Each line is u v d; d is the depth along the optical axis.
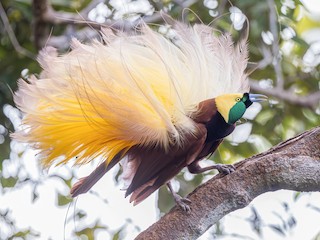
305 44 11.90
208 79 7.09
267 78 12.54
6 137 11.98
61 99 6.64
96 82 6.53
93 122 6.59
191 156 6.77
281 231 10.68
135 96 6.56
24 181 11.69
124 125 6.56
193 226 6.68
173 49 7.13
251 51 11.88
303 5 11.80
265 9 11.41
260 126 12.27
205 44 7.52
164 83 6.75
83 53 6.69
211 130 6.85
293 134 12.70
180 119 6.70
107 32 7.03
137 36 7.05
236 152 12.09
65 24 11.89
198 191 6.79
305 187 6.76
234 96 6.89
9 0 12.52
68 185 11.38
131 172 6.93
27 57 12.19
